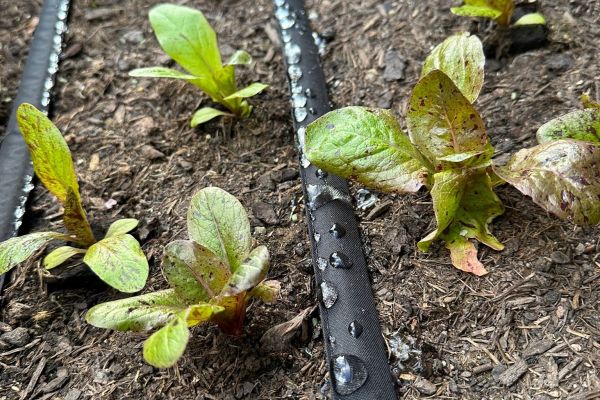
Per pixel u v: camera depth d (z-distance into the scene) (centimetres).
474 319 37
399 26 51
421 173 38
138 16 55
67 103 50
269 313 38
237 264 36
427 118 38
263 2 55
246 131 47
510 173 37
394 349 37
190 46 44
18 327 39
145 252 41
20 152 46
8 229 43
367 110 38
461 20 50
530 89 45
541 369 35
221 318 36
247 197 43
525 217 40
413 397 35
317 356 37
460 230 39
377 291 39
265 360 37
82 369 38
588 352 35
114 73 51
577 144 36
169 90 50
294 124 46
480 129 37
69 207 38
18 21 55
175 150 46
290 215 42
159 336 32
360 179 37
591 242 39
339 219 41
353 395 35
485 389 35
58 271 40
